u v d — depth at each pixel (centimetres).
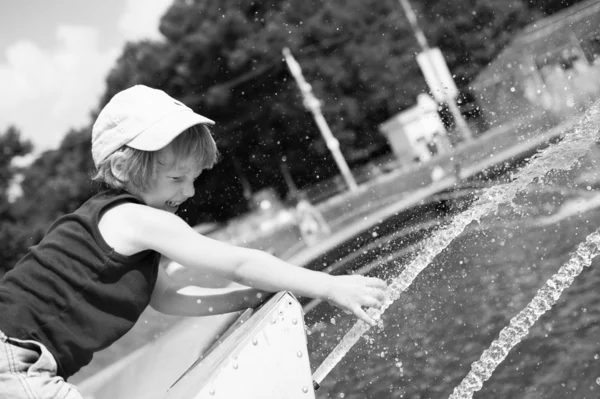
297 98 4197
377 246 507
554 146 246
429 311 299
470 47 3622
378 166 2669
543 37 1623
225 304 188
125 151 168
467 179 613
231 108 4322
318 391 263
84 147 4709
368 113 4100
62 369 161
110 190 177
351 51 4091
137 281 164
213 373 144
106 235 164
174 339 292
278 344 150
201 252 162
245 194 4162
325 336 302
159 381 263
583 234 349
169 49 4550
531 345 257
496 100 1639
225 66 4434
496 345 205
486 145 896
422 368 260
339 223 1222
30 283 161
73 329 160
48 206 4528
